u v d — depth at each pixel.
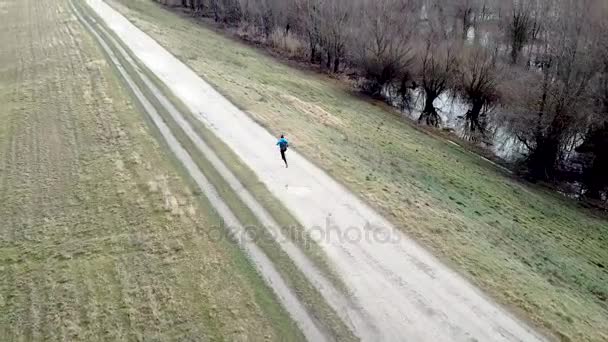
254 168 26.00
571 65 36.59
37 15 64.81
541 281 19.58
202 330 15.61
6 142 29.78
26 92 37.75
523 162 39.91
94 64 42.88
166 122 31.62
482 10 62.62
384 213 22.20
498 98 46.72
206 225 20.94
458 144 42.56
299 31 65.44
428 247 19.89
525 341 15.45
